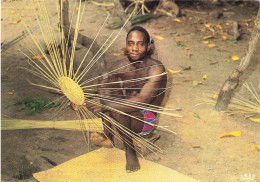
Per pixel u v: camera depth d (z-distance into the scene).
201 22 6.95
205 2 7.88
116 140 3.72
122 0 7.35
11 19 7.27
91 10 7.53
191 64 5.34
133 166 3.22
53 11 7.25
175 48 5.82
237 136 3.77
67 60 4.28
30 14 6.61
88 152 3.54
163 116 4.11
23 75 5.09
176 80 4.87
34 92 4.66
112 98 2.96
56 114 4.18
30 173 3.27
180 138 3.75
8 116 4.15
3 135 3.80
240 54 5.71
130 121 3.18
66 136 3.81
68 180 3.12
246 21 7.02
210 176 3.23
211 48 5.91
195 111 4.21
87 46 4.14
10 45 6.06
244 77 4.94
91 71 4.48
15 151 3.56
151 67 3.11
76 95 2.89
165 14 7.26
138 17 6.88
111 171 3.24
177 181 3.09
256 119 4.02
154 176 3.15
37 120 4.07
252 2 7.74
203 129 3.89
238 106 4.23
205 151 3.55
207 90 4.65
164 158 3.46
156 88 3.10
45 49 5.80
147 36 3.05
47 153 3.55
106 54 4.47
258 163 3.38
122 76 3.17
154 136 3.63
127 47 3.05
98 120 3.73
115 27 6.48
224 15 7.35
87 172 3.22
